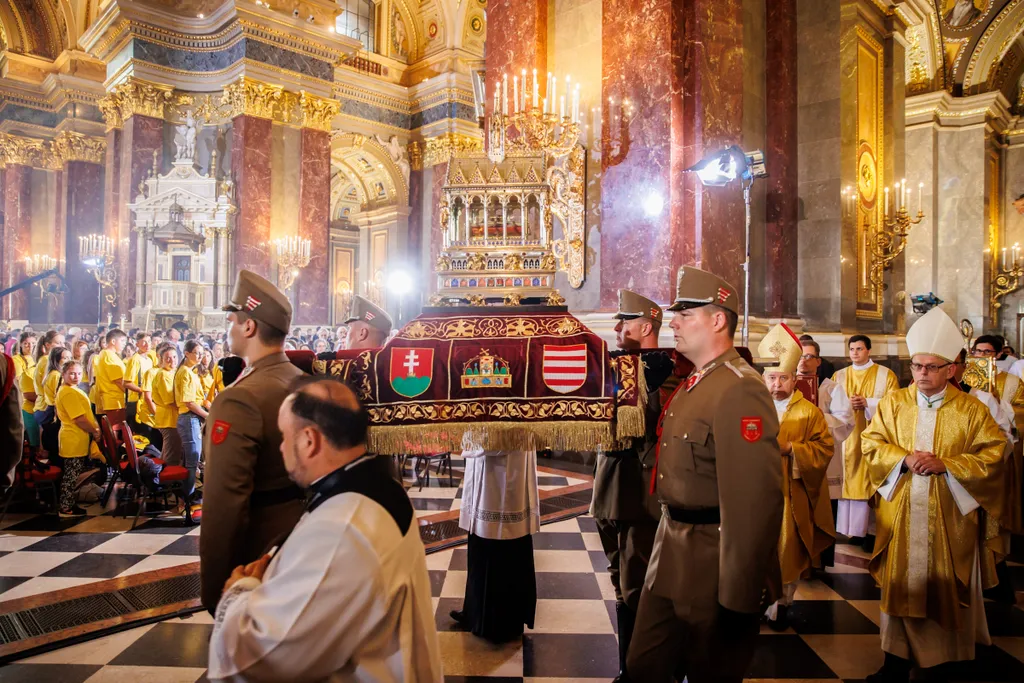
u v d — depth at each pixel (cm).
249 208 1778
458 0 2328
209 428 243
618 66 774
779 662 371
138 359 857
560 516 641
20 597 450
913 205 1705
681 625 262
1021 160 1914
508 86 875
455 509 683
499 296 331
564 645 388
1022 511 474
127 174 1800
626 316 347
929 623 342
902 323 1095
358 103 2330
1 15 2430
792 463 426
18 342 939
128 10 1738
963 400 356
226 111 1830
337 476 175
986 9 1634
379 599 161
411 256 2445
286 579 161
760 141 882
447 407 288
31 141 2462
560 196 834
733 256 756
